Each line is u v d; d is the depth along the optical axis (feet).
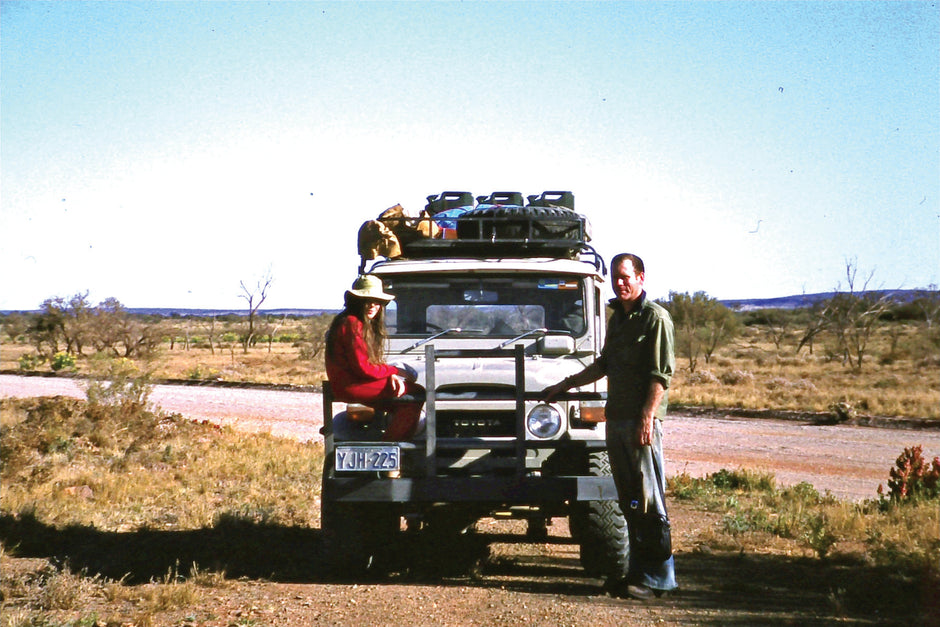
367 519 23.11
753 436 69.00
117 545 26.99
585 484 21.40
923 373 131.85
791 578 23.21
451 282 25.36
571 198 30.04
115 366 63.41
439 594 21.09
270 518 30.78
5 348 277.23
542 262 25.43
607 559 22.18
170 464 46.26
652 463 20.44
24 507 31.65
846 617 18.84
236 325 375.04
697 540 29.63
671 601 20.35
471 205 30.32
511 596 20.84
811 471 51.93
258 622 18.69
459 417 22.68
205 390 118.52
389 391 22.00
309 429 75.61
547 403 22.38
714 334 166.91
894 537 28.60
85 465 44.60
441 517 24.11
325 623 18.57
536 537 26.00
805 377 129.29
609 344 20.85
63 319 208.74
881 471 52.01
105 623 18.42
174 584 20.99
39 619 18.30
